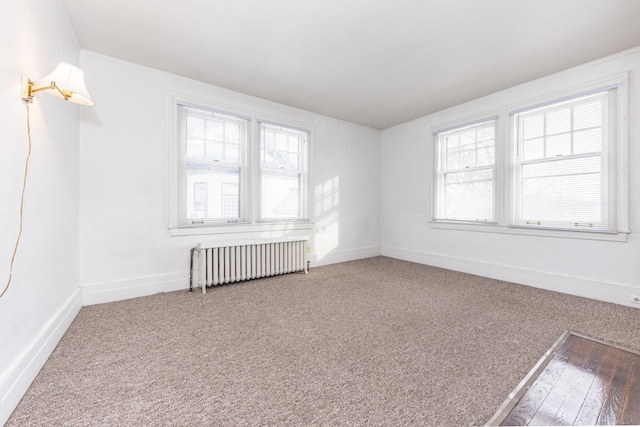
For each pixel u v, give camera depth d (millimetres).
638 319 2348
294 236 4016
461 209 4184
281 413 1289
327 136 4637
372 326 2236
